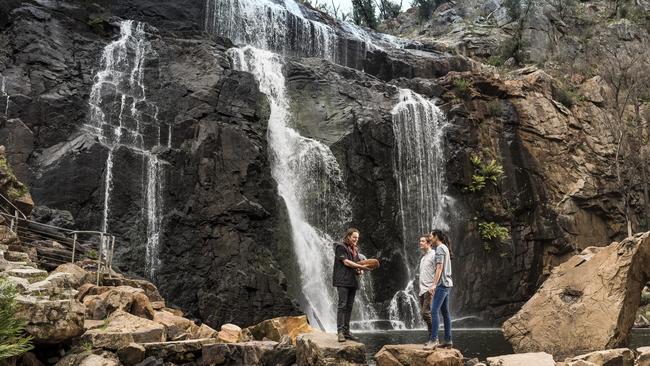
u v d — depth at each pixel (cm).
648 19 5219
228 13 3238
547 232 3341
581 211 3525
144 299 1176
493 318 3075
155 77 2520
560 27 5081
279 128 2800
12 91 2167
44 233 1689
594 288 1659
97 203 2084
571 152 3634
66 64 2377
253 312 2152
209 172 2267
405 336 2228
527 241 3300
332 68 3166
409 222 3002
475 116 3403
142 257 2100
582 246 3450
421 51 4234
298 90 3027
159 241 2150
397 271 2886
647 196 3603
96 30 2588
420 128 3172
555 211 3416
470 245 3138
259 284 2188
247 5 3338
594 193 3547
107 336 948
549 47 4888
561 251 3384
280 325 1288
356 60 3684
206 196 2241
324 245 2678
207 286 2148
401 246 2941
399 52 3941
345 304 984
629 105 4072
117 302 1140
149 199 2184
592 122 3878
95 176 2098
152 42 2638
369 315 2722
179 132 2350
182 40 2698
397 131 3062
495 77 3606
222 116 2436
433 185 3158
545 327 1673
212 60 2573
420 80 3519
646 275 1702
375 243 2850
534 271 3269
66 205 2027
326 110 2962
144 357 973
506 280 3153
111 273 1484
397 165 3022
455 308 3003
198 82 2488
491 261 3148
